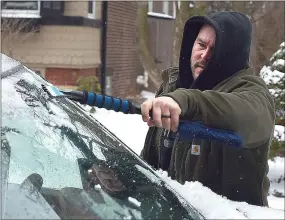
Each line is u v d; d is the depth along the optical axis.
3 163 1.34
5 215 1.16
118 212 1.28
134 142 5.49
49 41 11.03
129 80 15.20
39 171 1.40
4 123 1.38
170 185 1.61
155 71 10.44
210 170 1.93
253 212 1.49
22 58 11.13
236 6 10.96
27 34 10.82
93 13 12.11
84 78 10.54
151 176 1.59
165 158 2.18
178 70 2.38
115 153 1.65
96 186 1.40
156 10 19.33
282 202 5.41
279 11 13.97
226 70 1.98
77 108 1.89
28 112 1.48
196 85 2.02
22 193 1.30
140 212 1.30
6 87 1.51
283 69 6.42
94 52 11.88
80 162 1.50
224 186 1.91
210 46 2.07
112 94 13.59
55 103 1.69
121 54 14.30
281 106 6.25
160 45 17.36
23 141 1.41
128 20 14.77
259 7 12.09
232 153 1.88
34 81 1.73
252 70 2.03
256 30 13.75
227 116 1.46
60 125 1.57
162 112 1.33
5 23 10.66
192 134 1.41
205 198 1.57
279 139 6.00
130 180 1.49
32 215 1.19
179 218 1.34
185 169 1.99
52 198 1.32
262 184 1.91
